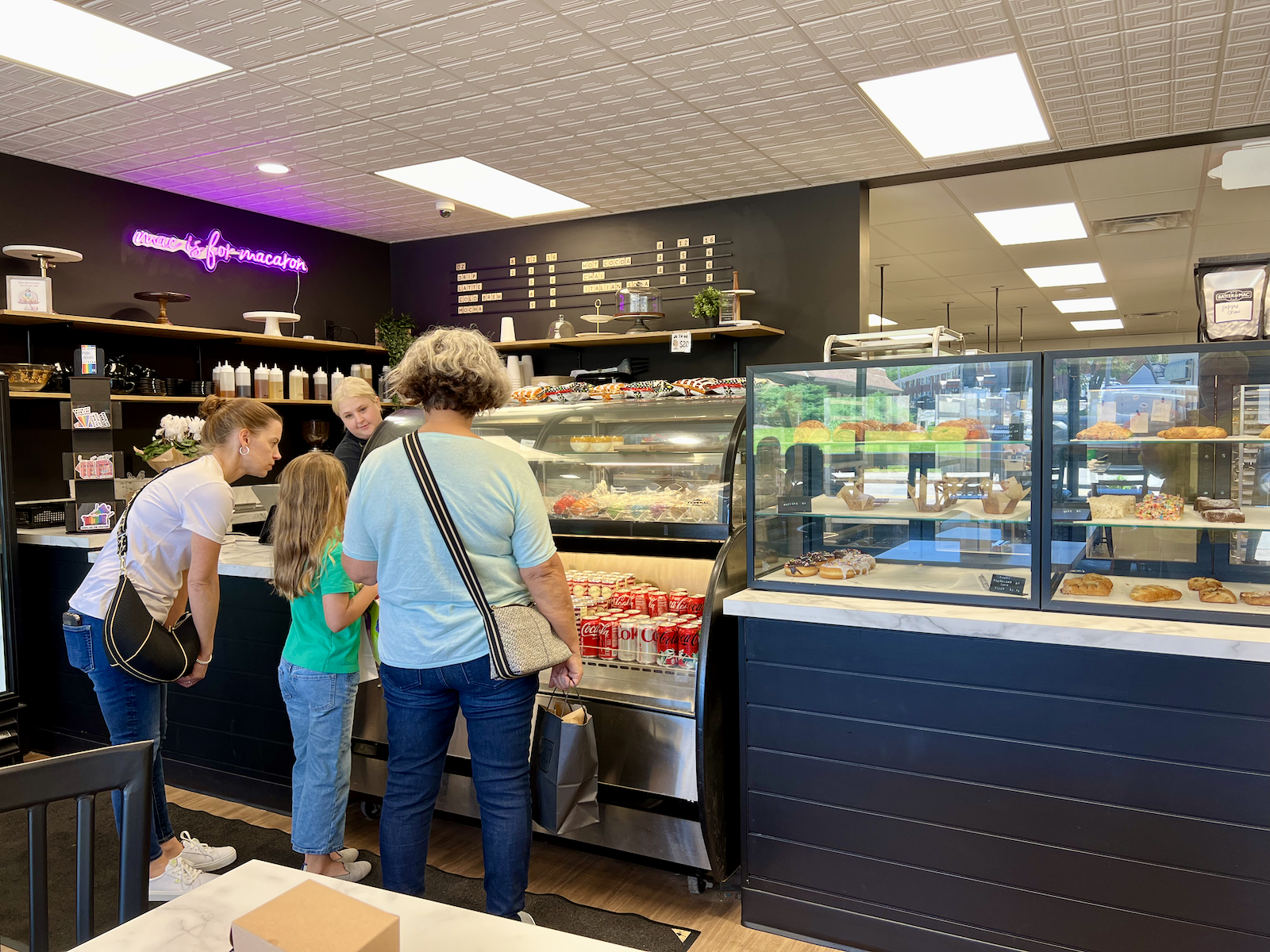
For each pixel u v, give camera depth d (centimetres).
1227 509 208
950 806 220
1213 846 194
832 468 252
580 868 280
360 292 657
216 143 442
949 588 234
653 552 305
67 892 270
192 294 543
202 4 297
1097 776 204
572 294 612
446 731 193
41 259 440
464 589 182
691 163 486
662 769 258
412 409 359
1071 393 217
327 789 245
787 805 240
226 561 332
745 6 305
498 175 518
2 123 409
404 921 98
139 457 517
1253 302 209
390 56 343
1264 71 362
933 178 515
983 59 353
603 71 360
